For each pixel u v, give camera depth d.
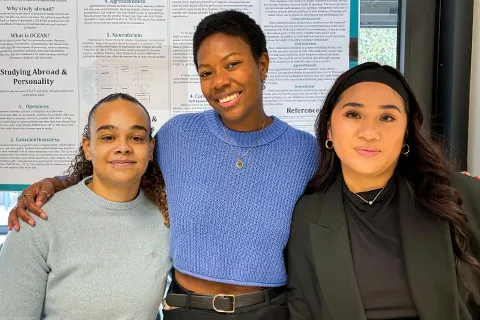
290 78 1.61
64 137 1.62
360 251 1.00
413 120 1.04
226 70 1.03
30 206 1.05
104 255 1.05
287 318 1.08
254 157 1.10
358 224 1.04
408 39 1.55
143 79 1.60
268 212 1.08
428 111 1.57
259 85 1.08
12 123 1.61
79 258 1.03
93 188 1.13
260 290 1.06
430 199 0.99
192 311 1.06
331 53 1.59
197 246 1.06
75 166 1.26
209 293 1.06
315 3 1.57
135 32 1.58
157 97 1.60
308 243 1.03
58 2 1.57
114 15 1.57
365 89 0.99
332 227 1.02
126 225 1.10
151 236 1.12
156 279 1.08
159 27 1.58
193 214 1.07
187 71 1.59
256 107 1.11
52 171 1.63
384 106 0.97
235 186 1.08
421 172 1.03
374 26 1.58
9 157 1.63
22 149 1.62
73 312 1.01
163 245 1.13
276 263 1.07
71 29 1.58
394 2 1.57
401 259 0.98
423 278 0.93
